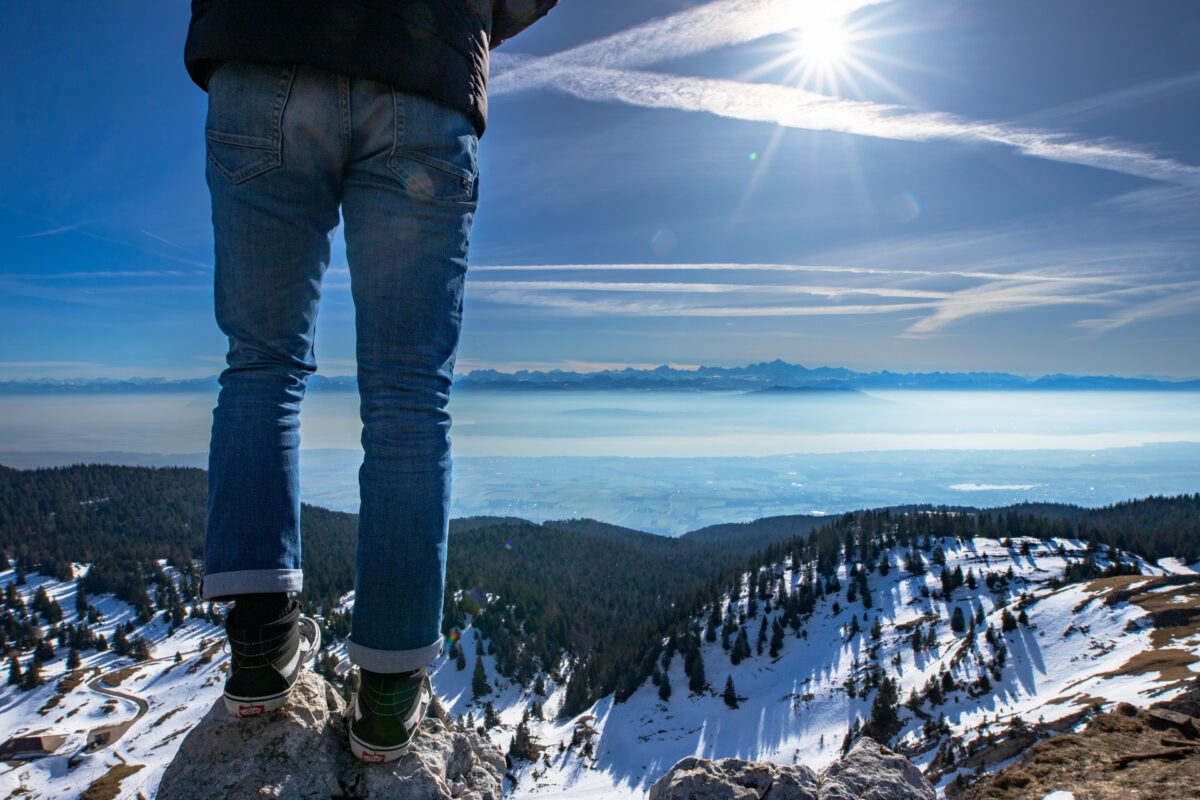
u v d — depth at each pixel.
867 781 2.86
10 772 96.94
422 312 1.77
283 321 1.77
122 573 186.00
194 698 121.31
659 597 197.75
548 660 151.25
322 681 2.20
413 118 1.70
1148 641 92.69
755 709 117.81
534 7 2.18
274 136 1.65
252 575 1.65
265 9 1.58
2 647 143.12
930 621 132.12
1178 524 188.75
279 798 1.78
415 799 1.97
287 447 1.76
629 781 100.81
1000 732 72.62
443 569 1.82
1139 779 5.20
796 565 176.88
